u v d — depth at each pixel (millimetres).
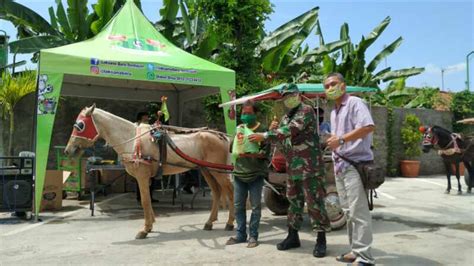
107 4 13164
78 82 11602
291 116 5422
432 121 18266
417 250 5660
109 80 11656
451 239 6312
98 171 11414
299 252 5551
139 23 9891
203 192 11266
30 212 8453
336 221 6801
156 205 9836
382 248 5770
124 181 11953
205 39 12508
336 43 15055
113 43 9000
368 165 4590
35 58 14023
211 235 6637
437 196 11203
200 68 8953
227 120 9117
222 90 9094
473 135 12320
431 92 21859
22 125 11891
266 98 7141
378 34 16406
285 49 14344
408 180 15562
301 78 9547
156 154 6758
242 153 5848
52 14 14391
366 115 4559
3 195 7629
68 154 6793
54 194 9086
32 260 5266
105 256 5438
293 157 5414
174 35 14938
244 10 11352
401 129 17297
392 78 17531
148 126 6973
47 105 7773
